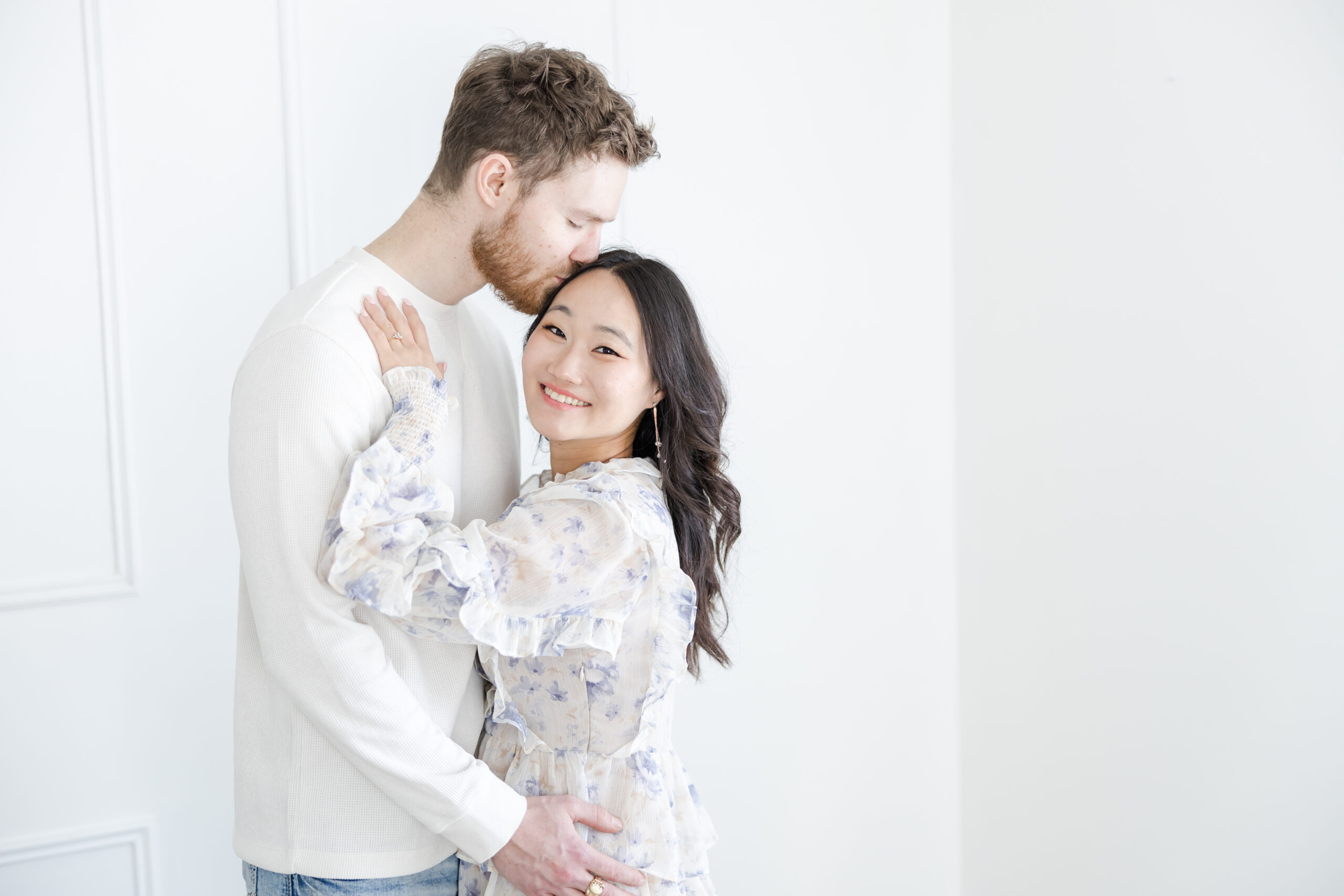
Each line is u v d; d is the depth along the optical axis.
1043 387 2.05
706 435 1.33
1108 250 1.87
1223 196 1.63
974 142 2.21
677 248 2.04
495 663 1.22
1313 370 1.50
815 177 2.15
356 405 1.12
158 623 1.71
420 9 1.81
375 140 1.80
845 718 2.29
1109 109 1.85
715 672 2.15
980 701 2.28
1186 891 1.76
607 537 1.18
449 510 1.15
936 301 2.30
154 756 1.72
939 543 2.35
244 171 1.71
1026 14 2.04
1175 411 1.74
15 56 1.56
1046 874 2.10
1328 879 1.50
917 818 2.37
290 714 1.19
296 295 1.18
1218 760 1.68
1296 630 1.54
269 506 1.09
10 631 1.62
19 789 1.64
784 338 2.15
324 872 1.18
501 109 1.18
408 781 1.13
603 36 1.96
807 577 2.22
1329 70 1.47
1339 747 1.48
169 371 1.69
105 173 1.62
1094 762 1.95
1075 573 1.99
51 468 1.63
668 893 1.23
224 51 1.68
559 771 1.24
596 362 1.26
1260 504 1.59
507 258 1.25
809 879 2.28
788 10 2.10
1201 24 1.67
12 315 1.59
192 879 1.76
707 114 2.04
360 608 1.17
